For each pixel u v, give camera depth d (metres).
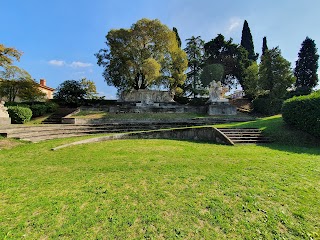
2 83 22.44
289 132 11.48
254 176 5.16
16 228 2.99
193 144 9.98
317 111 10.64
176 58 27.59
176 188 4.41
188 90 32.81
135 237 2.88
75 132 13.30
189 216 3.41
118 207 3.62
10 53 20.98
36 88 23.86
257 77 26.38
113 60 26.66
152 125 16.22
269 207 3.76
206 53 35.97
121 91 28.50
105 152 7.81
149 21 25.86
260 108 24.69
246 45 39.72
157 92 27.83
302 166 6.10
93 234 2.91
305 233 3.11
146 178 4.97
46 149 8.26
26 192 4.14
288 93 27.28
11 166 5.91
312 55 30.42
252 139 11.25
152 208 3.61
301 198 4.09
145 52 26.59
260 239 2.96
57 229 2.99
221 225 3.22
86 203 3.74
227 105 23.05
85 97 27.30
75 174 5.21
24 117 17.22
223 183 4.70
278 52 24.19
